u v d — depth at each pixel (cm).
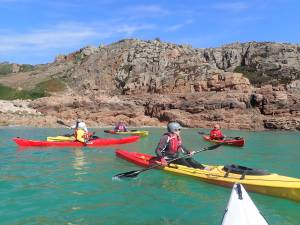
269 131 3181
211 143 2064
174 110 3812
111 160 1303
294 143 2131
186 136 2580
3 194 836
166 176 1012
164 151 1088
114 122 3775
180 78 4412
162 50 5375
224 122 3506
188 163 1047
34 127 3198
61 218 679
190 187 901
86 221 666
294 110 3438
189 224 656
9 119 3453
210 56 5275
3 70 9656
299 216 702
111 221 667
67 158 1352
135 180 977
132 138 1936
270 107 3516
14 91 5334
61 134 2516
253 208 499
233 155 1573
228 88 4034
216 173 938
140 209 738
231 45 5409
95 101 4034
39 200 791
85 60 6375
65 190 879
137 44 5762
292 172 1202
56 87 5625
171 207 752
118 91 5125
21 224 645
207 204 771
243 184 845
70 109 3991
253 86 4275
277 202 779
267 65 4678
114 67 5588
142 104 4119
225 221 480
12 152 1505
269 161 1419
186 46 5541
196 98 3906
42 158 1354
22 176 1034
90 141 1734
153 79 4644
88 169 1138
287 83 4109
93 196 829
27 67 9844
